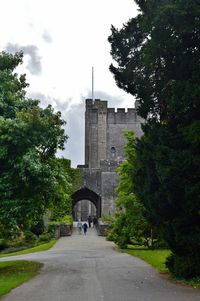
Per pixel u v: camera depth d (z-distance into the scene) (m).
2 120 19.81
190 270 15.52
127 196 33.38
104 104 86.44
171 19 15.02
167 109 16.73
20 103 22.41
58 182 21.50
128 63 18.55
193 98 14.87
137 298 12.77
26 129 19.77
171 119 16.39
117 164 65.50
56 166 21.77
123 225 34.44
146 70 17.23
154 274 18.05
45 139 20.31
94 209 88.44
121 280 16.44
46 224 50.06
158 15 15.02
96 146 85.44
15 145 19.91
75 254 28.95
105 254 28.69
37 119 20.05
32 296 13.39
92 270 19.69
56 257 26.84
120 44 18.77
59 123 21.03
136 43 18.56
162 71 16.86
